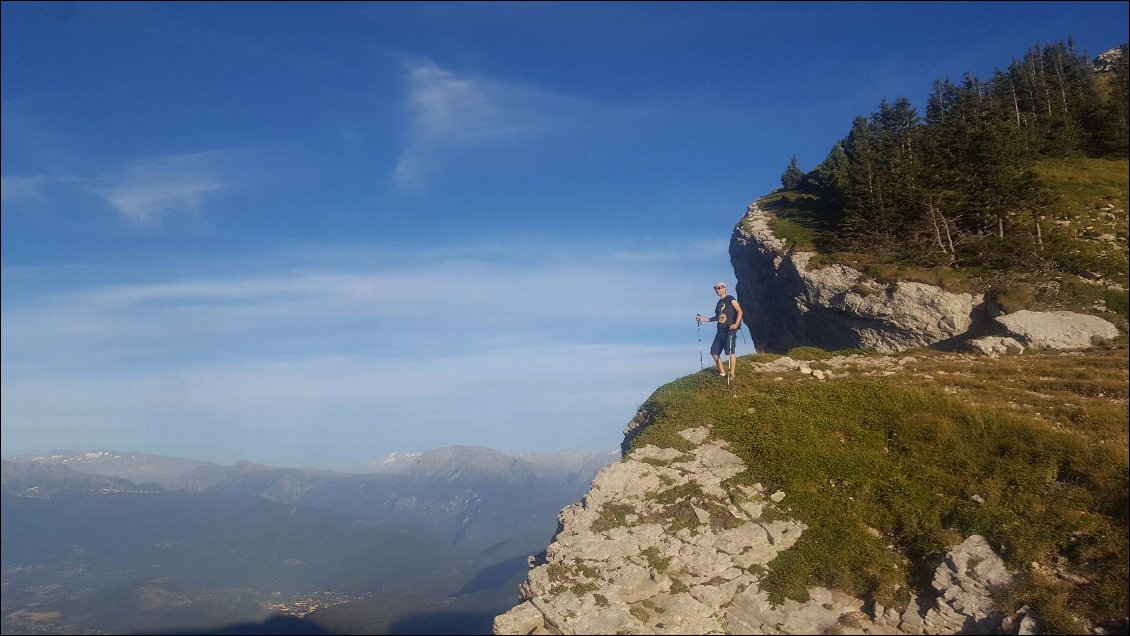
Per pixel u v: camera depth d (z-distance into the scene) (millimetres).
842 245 39469
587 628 11539
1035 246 32406
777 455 14859
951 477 13602
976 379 18953
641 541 13180
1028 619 10227
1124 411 15641
